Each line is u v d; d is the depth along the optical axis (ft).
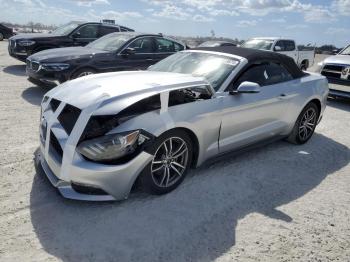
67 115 11.25
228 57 15.48
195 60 16.01
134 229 10.22
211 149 13.50
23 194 11.55
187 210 11.43
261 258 9.47
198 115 12.43
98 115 10.61
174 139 11.94
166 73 14.65
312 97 18.07
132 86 11.96
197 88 12.81
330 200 12.98
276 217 11.48
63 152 10.52
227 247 9.78
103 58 26.35
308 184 14.14
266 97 15.42
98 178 10.38
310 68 61.98
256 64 15.49
